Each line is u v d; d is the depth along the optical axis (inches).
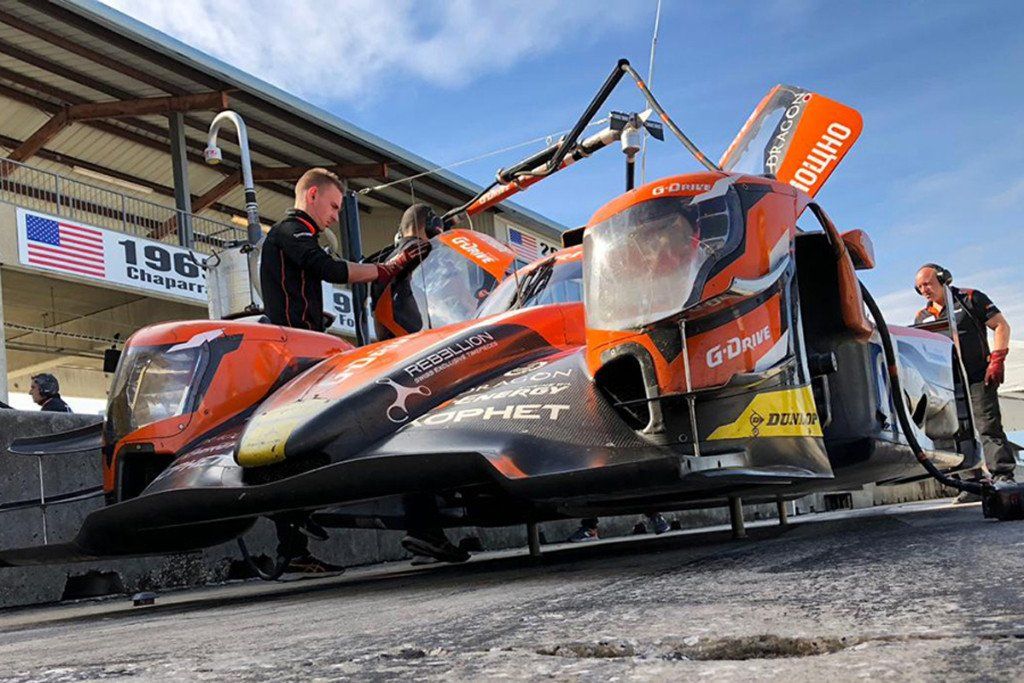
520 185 161.8
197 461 111.0
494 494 117.4
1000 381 220.5
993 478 214.4
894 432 131.7
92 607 137.7
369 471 94.0
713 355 92.7
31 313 823.1
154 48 714.2
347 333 674.2
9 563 117.6
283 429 102.1
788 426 97.7
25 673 48.9
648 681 32.3
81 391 959.0
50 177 706.2
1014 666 30.1
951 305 170.6
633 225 97.5
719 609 50.9
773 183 105.6
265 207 1045.2
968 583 53.1
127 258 653.3
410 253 147.3
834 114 166.1
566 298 131.2
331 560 186.7
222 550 179.6
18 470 161.9
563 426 94.3
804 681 30.5
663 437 92.1
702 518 319.9
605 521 277.4
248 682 38.9
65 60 733.9
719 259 95.0
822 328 123.1
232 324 126.3
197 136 866.1
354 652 45.7
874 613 44.6
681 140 150.0
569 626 49.1
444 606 68.7
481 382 110.2
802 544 103.6
